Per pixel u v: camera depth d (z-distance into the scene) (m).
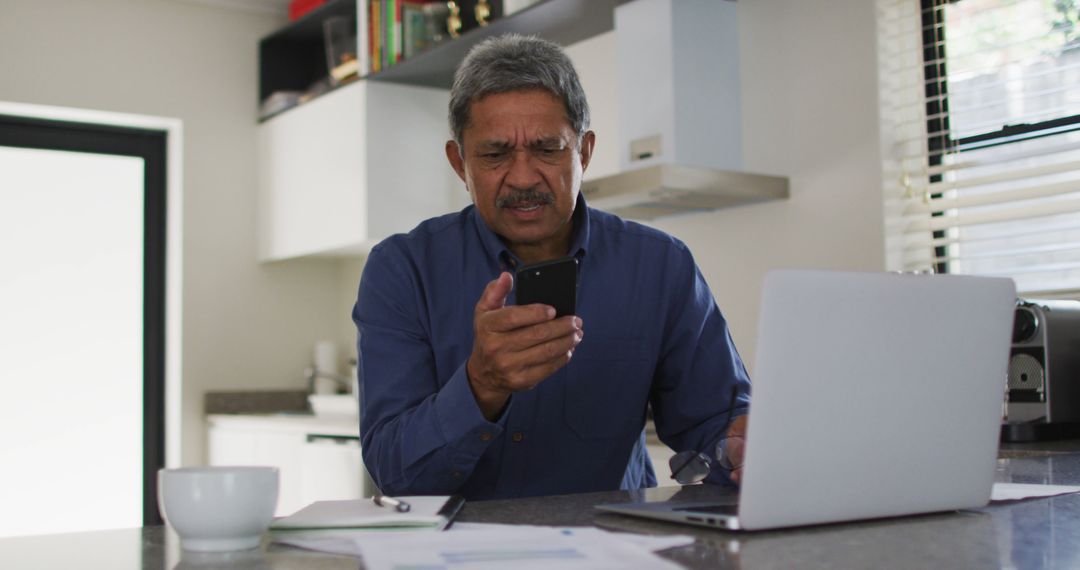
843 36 2.62
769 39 2.78
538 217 1.41
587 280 1.56
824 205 2.65
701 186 2.56
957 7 2.57
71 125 4.25
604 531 0.87
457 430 1.19
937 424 0.99
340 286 4.68
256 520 0.90
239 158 4.44
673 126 2.69
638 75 2.78
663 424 1.63
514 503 1.15
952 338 1.00
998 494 1.14
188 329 4.29
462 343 1.50
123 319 4.35
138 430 4.34
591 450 1.54
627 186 2.60
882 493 0.96
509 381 1.12
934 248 2.59
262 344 4.46
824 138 2.65
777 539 0.89
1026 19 2.44
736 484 1.29
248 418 3.95
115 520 4.28
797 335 0.90
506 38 1.43
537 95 1.37
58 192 4.25
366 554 0.77
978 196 2.48
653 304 1.58
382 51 3.71
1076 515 1.03
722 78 2.80
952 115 2.58
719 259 2.92
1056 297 2.38
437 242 1.56
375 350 1.46
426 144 3.89
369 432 1.41
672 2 2.70
